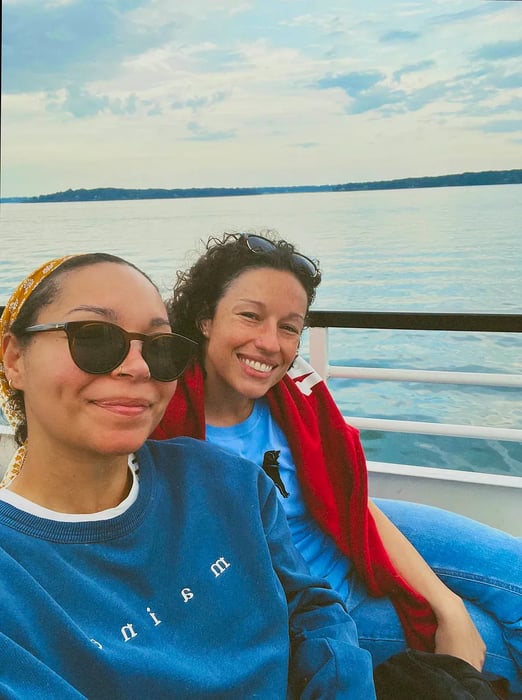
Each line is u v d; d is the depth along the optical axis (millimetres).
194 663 636
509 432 1294
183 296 957
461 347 7656
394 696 781
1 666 521
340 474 1000
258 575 708
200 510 701
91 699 577
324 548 1007
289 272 917
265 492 768
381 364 7445
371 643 972
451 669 795
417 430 1338
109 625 604
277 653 692
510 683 1005
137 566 639
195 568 677
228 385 938
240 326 909
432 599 961
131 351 610
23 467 635
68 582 596
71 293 612
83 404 597
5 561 571
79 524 617
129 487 677
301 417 1000
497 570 1009
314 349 1346
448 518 1089
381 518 1025
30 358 603
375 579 980
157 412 638
